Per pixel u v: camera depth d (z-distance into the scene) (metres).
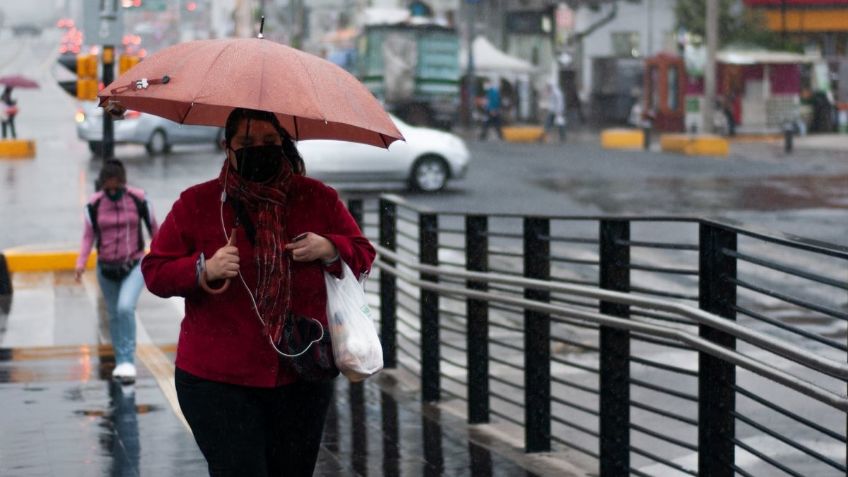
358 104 6.04
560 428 13.01
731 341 8.34
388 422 12.14
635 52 78.75
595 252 25.34
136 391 13.16
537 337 11.49
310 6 93.88
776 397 13.74
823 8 73.44
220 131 46.97
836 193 35.50
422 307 14.15
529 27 79.25
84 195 34.88
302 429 6.35
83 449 10.68
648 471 11.40
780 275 21.95
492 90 62.16
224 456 6.14
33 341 16.64
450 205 33.00
